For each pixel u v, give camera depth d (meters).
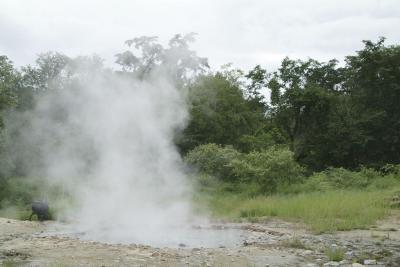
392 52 42.06
